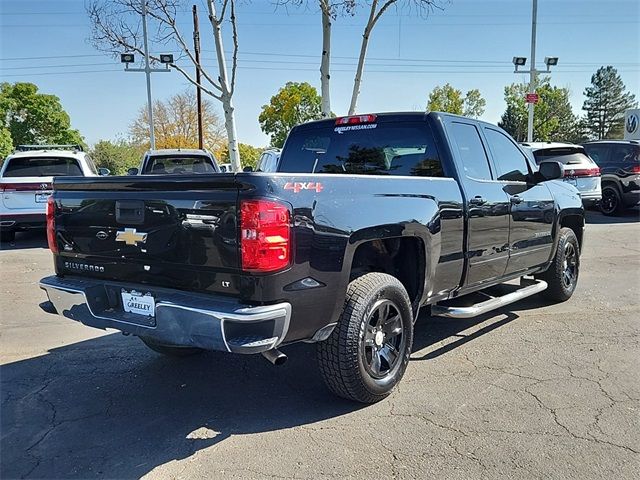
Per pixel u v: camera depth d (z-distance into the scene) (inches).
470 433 123.2
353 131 195.3
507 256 192.4
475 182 175.3
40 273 316.8
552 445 117.4
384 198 136.9
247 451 117.5
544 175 209.6
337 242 122.4
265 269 110.0
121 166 2004.2
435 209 153.2
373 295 133.6
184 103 1800.0
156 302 119.5
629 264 324.8
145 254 127.6
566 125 2992.1
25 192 404.5
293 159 213.0
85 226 140.0
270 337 112.1
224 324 108.9
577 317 215.6
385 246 154.1
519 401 139.2
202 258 117.1
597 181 512.4
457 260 165.0
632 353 173.6
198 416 135.0
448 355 174.2
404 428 126.2
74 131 2341.3
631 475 106.1
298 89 1781.5
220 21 448.5
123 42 480.7
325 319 123.5
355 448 117.7
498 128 204.4
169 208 121.7
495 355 173.3
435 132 173.0
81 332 204.8
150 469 111.3
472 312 170.1
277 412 136.4
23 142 2208.4
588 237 431.5
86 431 128.0
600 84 3326.8
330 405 139.8
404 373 151.9
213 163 477.7
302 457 114.6
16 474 110.0
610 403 137.3
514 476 106.2
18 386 154.5
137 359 175.6
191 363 171.5
